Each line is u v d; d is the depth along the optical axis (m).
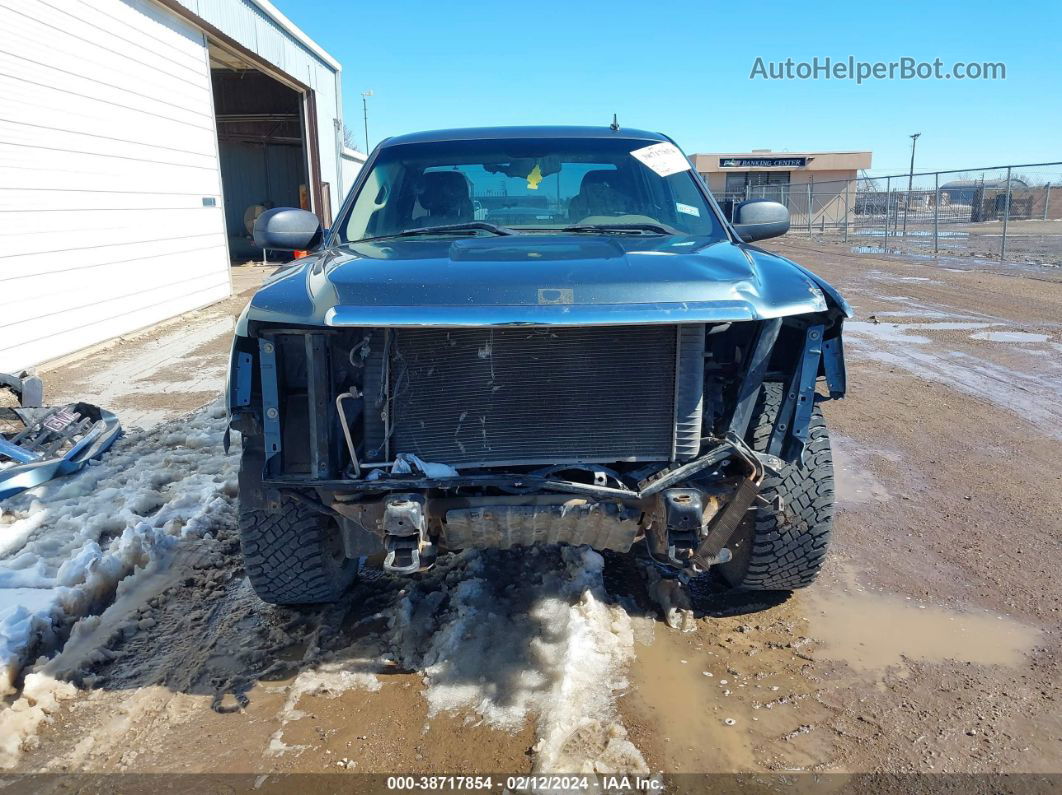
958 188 27.28
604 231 3.60
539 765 2.46
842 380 2.87
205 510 4.38
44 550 4.04
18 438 5.23
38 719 2.78
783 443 2.87
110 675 3.06
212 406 6.76
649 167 4.01
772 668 3.00
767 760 2.51
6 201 7.65
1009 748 2.55
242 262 21.52
